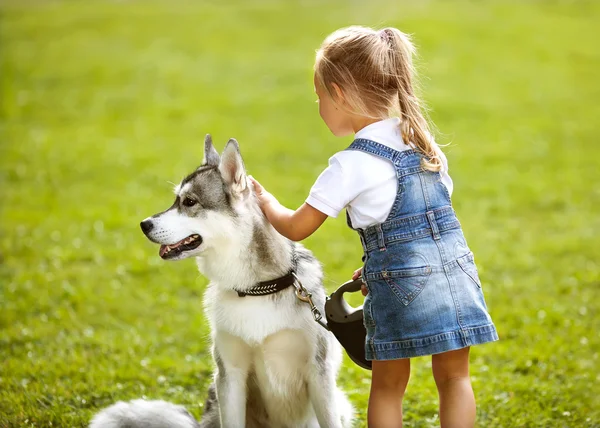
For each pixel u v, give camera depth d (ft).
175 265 31.78
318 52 14.82
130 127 58.03
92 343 23.91
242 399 16.46
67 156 50.62
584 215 38.96
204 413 17.80
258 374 16.47
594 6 97.71
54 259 32.50
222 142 53.93
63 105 63.72
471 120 58.08
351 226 14.30
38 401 19.38
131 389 20.74
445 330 13.26
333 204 13.70
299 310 15.88
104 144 53.62
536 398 19.76
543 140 53.31
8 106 62.95
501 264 31.65
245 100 64.64
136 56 78.84
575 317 25.59
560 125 56.75
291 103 63.52
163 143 53.93
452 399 13.88
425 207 13.80
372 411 14.60
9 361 22.04
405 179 13.78
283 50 79.87
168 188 44.24
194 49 81.25
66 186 44.60
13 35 87.04
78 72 73.05
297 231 14.19
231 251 15.60
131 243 34.83
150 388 20.88
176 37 86.17
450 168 47.32
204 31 88.48
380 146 13.94
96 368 21.77
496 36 83.92
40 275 30.17
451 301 13.41
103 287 29.35
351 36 14.48
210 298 16.63
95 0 108.37
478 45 80.28
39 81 70.18
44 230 36.60
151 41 84.74
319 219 13.98
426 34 83.05
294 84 68.74
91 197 42.50
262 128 57.31
